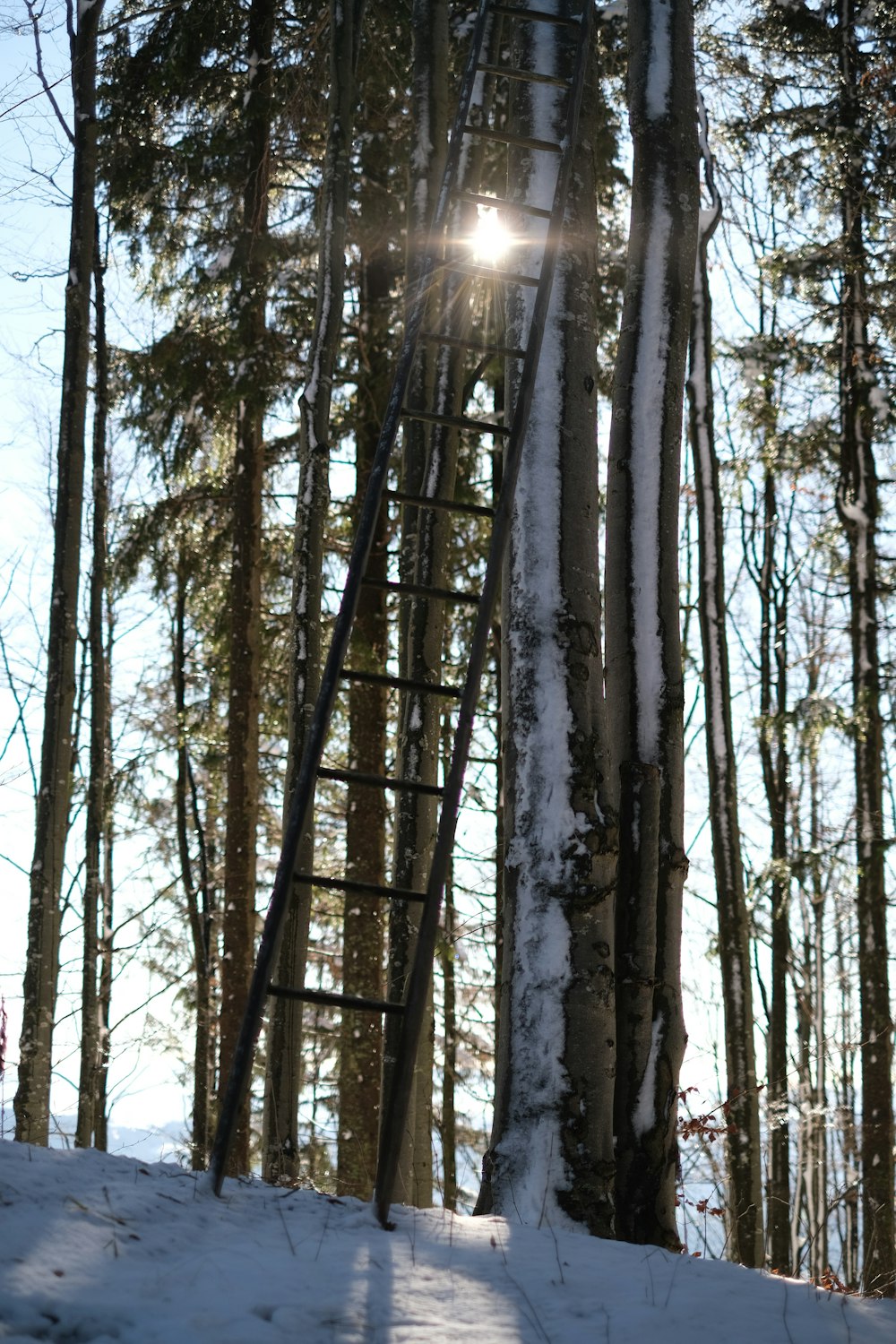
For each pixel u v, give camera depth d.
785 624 18.69
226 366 13.93
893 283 14.29
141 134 13.31
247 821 13.60
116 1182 4.16
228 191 13.42
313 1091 17.86
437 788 4.57
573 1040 5.14
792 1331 3.62
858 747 14.14
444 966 16.67
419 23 9.28
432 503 4.89
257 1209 4.21
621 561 6.21
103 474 13.12
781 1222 15.75
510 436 5.04
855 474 14.55
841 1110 16.62
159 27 12.95
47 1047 8.77
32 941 8.84
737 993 12.02
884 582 14.56
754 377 14.34
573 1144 5.04
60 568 9.35
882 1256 12.48
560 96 6.10
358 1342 3.27
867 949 13.52
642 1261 4.13
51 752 9.12
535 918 5.28
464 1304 3.58
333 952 17.80
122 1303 3.29
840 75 14.31
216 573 15.84
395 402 4.99
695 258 6.55
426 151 9.11
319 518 9.03
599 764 5.45
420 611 8.68
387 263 13.91
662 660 6.10
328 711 4.58
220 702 16.95
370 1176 12.15
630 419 6.30
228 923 13.30
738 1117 11.66
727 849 12.36
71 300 9.73
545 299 5.31
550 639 5.53
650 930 5.74
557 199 5.55
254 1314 3.32
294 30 13.02
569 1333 3.47
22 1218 3.68
